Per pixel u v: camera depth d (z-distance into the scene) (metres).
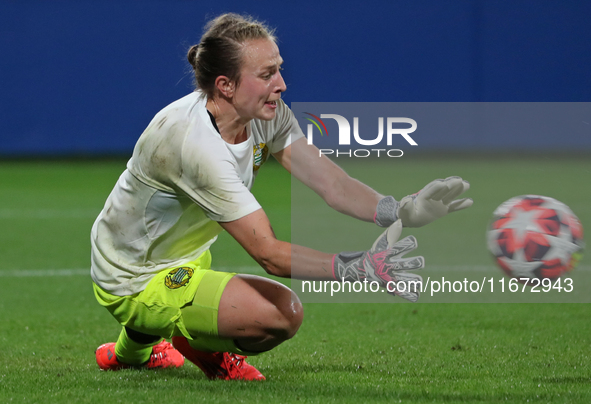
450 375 10.41
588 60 51.69
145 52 52.38
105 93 52.91
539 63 51.88
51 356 12.05
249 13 51.97
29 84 52.84
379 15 52.19
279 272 8.91
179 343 10.31
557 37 51.78
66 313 15.74
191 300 9.38
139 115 52.97
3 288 18.33
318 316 15.69
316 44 52.31
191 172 8.84
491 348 12.48
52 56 52.59
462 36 52.06
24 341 13.23
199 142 8.81
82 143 53.34
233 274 9.56
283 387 9.49
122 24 52.25
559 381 9.94
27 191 39.62
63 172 48.38
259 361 11.56
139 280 9.75
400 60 52.28
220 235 26.61
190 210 9.48
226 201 8.82
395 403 8.61
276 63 9.05
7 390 9.39
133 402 8.67
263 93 9.05
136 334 10.37
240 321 9.22
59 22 52.38
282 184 43.59
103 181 43.78
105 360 10.97
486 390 9.33
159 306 9.58
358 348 12.60
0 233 26.92
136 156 9.30
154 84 52.59
